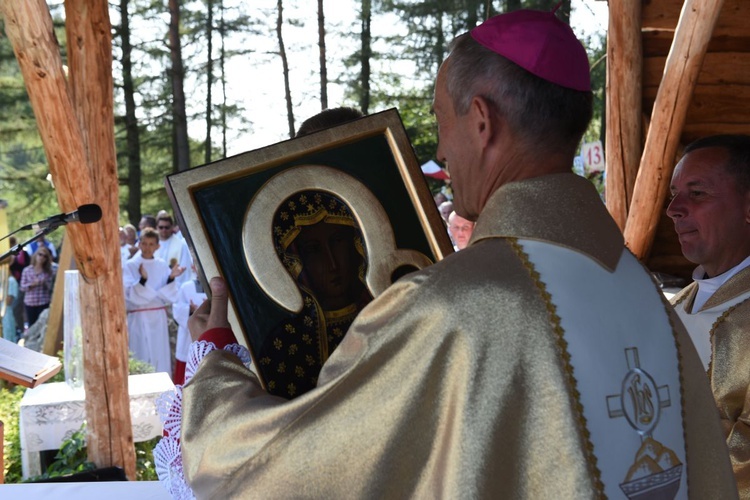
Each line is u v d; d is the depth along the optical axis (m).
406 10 27.23
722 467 1.16
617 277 1.09
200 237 1.34
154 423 4.79
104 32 4.18
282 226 1.37
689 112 5.80
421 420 1.01
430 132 28.00
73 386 4.82
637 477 1.01
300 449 1.03
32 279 10.43
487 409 0.98
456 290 1.01
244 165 1.37
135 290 7.35
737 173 1.86
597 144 9.38
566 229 1.07
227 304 1.32
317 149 1.41
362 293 1.39
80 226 4.17
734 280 1.86
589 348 1.02
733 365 1.79
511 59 1.08
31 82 3.76
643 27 5.75
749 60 5.70
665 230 5.99
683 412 1.10
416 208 1.42
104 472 4.00
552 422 0.98
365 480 1.01
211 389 1.16
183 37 28.41
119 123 26.38
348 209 1.40
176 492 1.24
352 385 1.03
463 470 0.96
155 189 27.19
